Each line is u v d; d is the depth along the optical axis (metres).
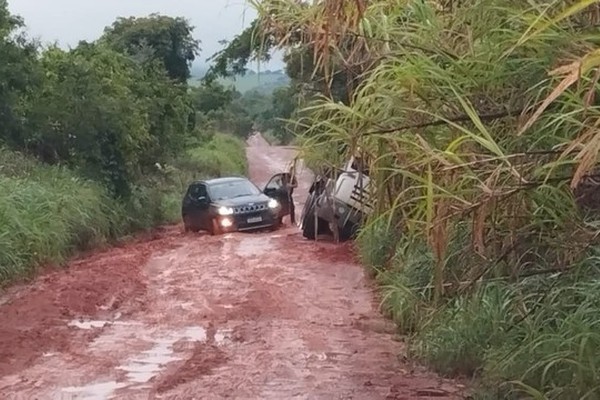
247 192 31.12
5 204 19.67
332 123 7.06
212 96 54.94
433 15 6.85
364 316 13.87
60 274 19.45
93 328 13.32
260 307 14.83
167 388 9.84
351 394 9.48
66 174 26.94
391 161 6.92
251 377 10.24
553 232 6.91
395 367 10.62
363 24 6.83
